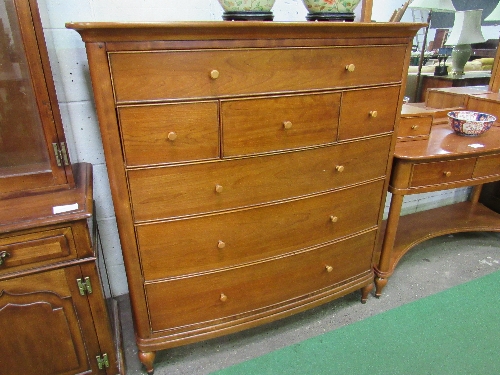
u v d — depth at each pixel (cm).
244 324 144
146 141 105
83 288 116
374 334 160
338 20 128
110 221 168
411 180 160
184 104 104
